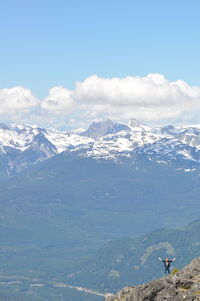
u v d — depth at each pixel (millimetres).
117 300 112000
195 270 110375
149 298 103812
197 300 99188
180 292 101812
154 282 106500
